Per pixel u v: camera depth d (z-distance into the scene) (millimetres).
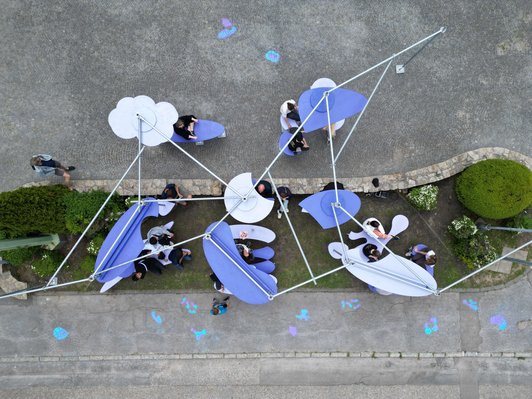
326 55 11250
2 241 9508
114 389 11328
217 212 11250
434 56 11273
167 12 11156
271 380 11336
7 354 11273
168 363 11336
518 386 11359
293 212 11258
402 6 11289
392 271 9812
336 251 10680
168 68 11172
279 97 11211
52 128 11109
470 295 11336
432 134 11242
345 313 11320
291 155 11055
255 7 11203
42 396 11305
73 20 11148
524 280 11320
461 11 11328
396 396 11328
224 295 11211
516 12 11367
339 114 9336
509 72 11336
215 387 11336
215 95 11180
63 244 11156
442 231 11273
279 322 11305
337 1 11242
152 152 11102
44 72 11133
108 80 11148
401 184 10922
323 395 11336
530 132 11289
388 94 11242
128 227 9391
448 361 11367
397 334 11344
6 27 11148
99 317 11266
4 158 11086
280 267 11258
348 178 11070
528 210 11273
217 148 11164
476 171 10375
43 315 11227
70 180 11039
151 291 11242
